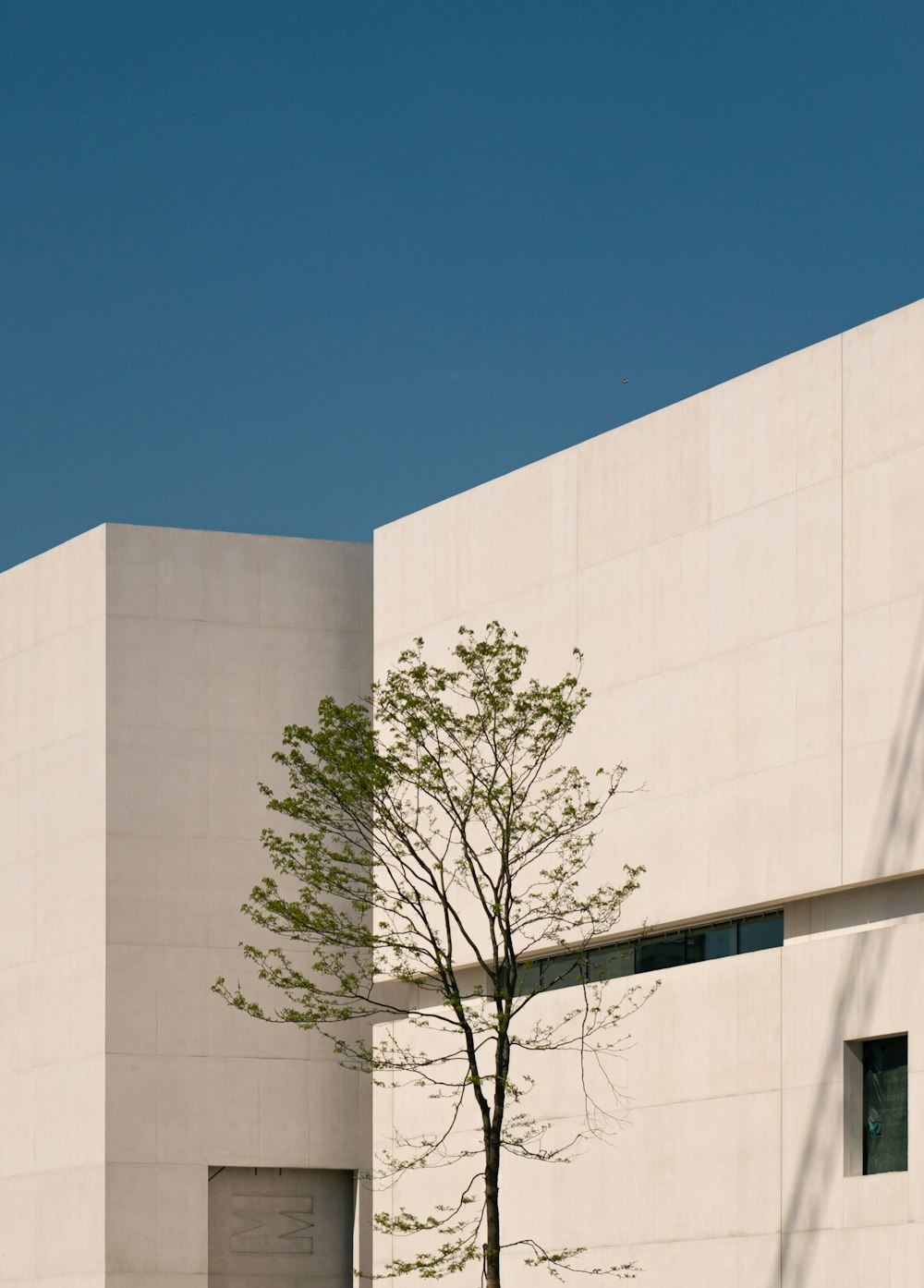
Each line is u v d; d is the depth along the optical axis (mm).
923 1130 29766
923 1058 29969
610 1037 35500
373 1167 40688
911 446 31703
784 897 32812
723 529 34719
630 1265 32938
